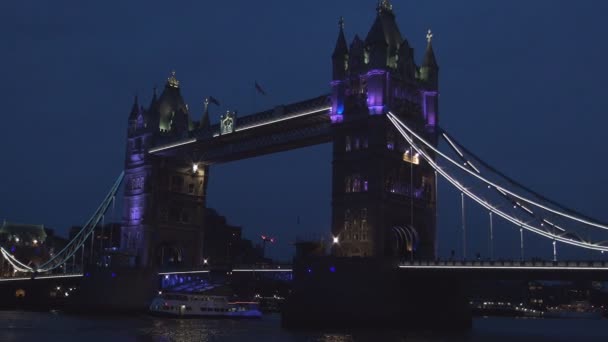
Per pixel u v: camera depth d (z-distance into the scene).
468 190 97.81
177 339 88.38
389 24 111.62
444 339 84.25
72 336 92.81
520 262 84.12
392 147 105.50
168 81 159.50
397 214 104.44
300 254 109.75
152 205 148.50
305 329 96.38
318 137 119.31
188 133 141.25
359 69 107.75
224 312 134.00
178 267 141.25
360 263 95.69
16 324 114.94
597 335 118.31
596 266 77.88
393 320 93.69
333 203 107.50
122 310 143.62
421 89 111.00
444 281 103.06
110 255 149.00
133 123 157.88
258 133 128.25
